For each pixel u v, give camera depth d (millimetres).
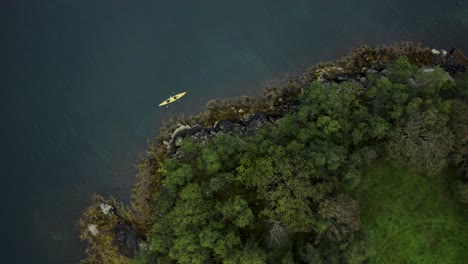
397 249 51750
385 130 48781
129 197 58875
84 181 60062
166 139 59875
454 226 51906
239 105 60312
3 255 58250
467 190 49844
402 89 49656
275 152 46438
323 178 46750
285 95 60188
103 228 58031
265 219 46812
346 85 52812
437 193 52500
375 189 52594
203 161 50906
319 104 50562
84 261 57594
